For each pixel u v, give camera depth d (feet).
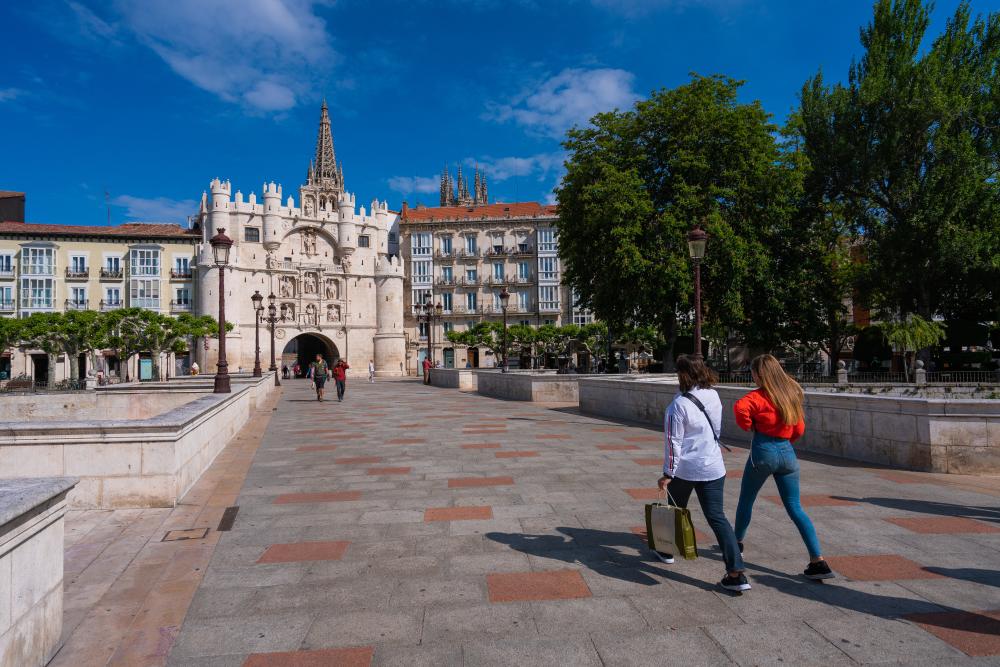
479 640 11.55
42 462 21.81
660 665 10.52
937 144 95.50
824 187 108.58
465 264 241.96
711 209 85.97
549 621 12.30
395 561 16.03
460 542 17.52
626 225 85.35
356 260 226.38
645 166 93.71
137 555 16.97
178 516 21.08
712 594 13.52
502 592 13.82
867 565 15.11
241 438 42.96
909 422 27.73
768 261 88.69
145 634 12.07
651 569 15.14
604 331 188.55
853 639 11.31
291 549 17.24
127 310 141.28
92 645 11.65
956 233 93.35
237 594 14.02
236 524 19.98
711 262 85.25
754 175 86.58
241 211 202.80
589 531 18.40
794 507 14.35
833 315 111.45
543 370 103.35
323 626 12.28
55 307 192.44
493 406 68.85
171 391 60.03
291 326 211.61
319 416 60.18
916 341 95.30
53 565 11.17
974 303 116.06
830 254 108.99
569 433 42.04
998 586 13.71
